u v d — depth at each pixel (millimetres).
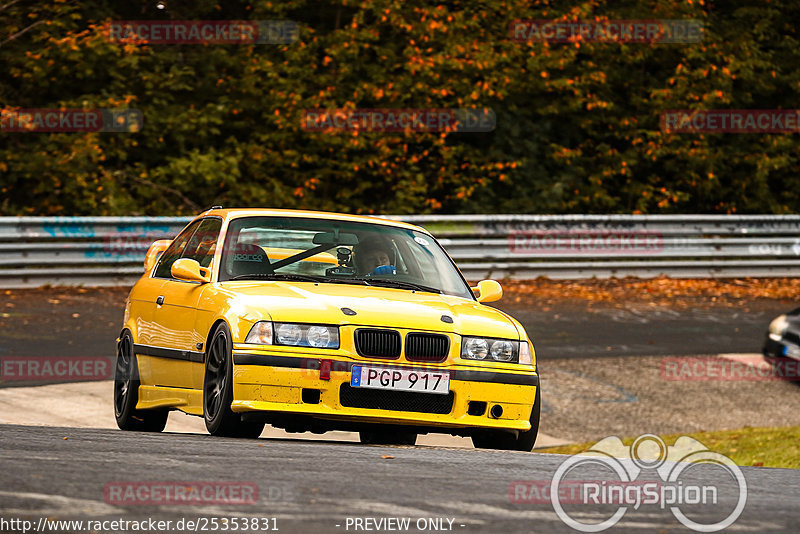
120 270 57531
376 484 14711
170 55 79125
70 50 74500
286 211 25594
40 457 15906
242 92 80375
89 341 42969
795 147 91188
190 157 77188
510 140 84312
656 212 91438
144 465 15422
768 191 92000
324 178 81875
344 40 80312
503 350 21938
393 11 80125
